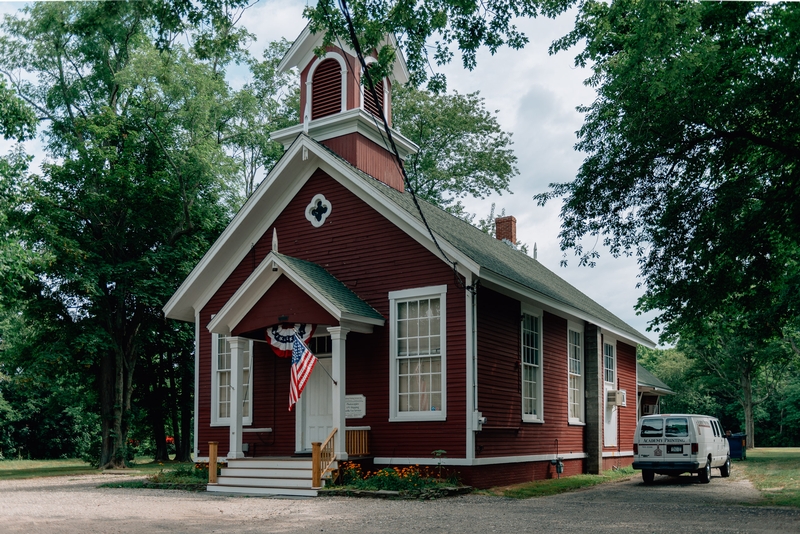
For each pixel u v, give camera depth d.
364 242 19.03
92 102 32.88
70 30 15.52
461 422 16.94
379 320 18.11
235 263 21.19
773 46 16.25
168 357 37.12
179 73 31.06
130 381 31.58
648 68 15.33
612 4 17.22
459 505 14.27
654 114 16.59
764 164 18.56
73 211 29.88
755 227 17.12
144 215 30.41
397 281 18.34
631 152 17.67
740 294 20.50
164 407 36.72
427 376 17.72
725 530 10.80
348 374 18.62
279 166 19.95
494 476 17.88
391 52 14.96
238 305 18.23
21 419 50.06
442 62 15.60
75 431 51.94
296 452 19.27
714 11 16.38
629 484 20.61
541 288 20.95
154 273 30.94
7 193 24.48
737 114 16.47
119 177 28.97
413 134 40.78
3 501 15.36
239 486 17.19
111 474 27.02
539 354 21.00
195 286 21.42
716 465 22.30
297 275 17.28
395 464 17.59
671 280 18.48
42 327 31.06
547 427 21.19
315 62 21.75
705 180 18.34
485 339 17.80
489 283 17.88
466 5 14.61
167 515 12.65
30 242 27.69
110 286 30.86
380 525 11.37
